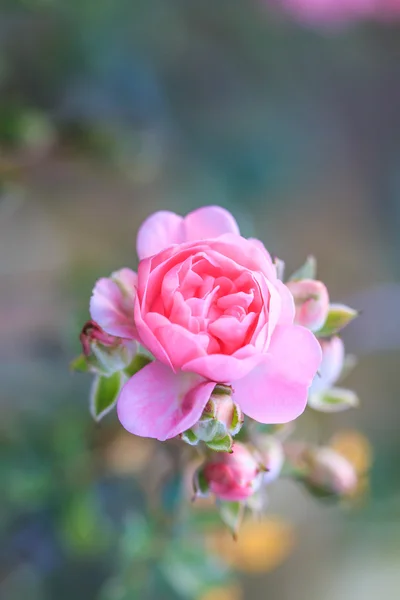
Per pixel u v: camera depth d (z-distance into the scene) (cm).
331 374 32
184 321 26
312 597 70
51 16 54
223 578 45
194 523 41
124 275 28
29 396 49
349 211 80
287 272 76
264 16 71
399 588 72
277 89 75
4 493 45
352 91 81
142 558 43
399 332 73
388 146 83
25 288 59
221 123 70
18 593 49
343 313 30
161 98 60
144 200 66
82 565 49
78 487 46
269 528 50
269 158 71
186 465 36
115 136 53
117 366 28
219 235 28
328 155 79
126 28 59
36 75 52
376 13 73
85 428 46
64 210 64
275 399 27
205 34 70
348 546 73
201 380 27
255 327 26
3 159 48
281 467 35
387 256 80
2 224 62
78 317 44
